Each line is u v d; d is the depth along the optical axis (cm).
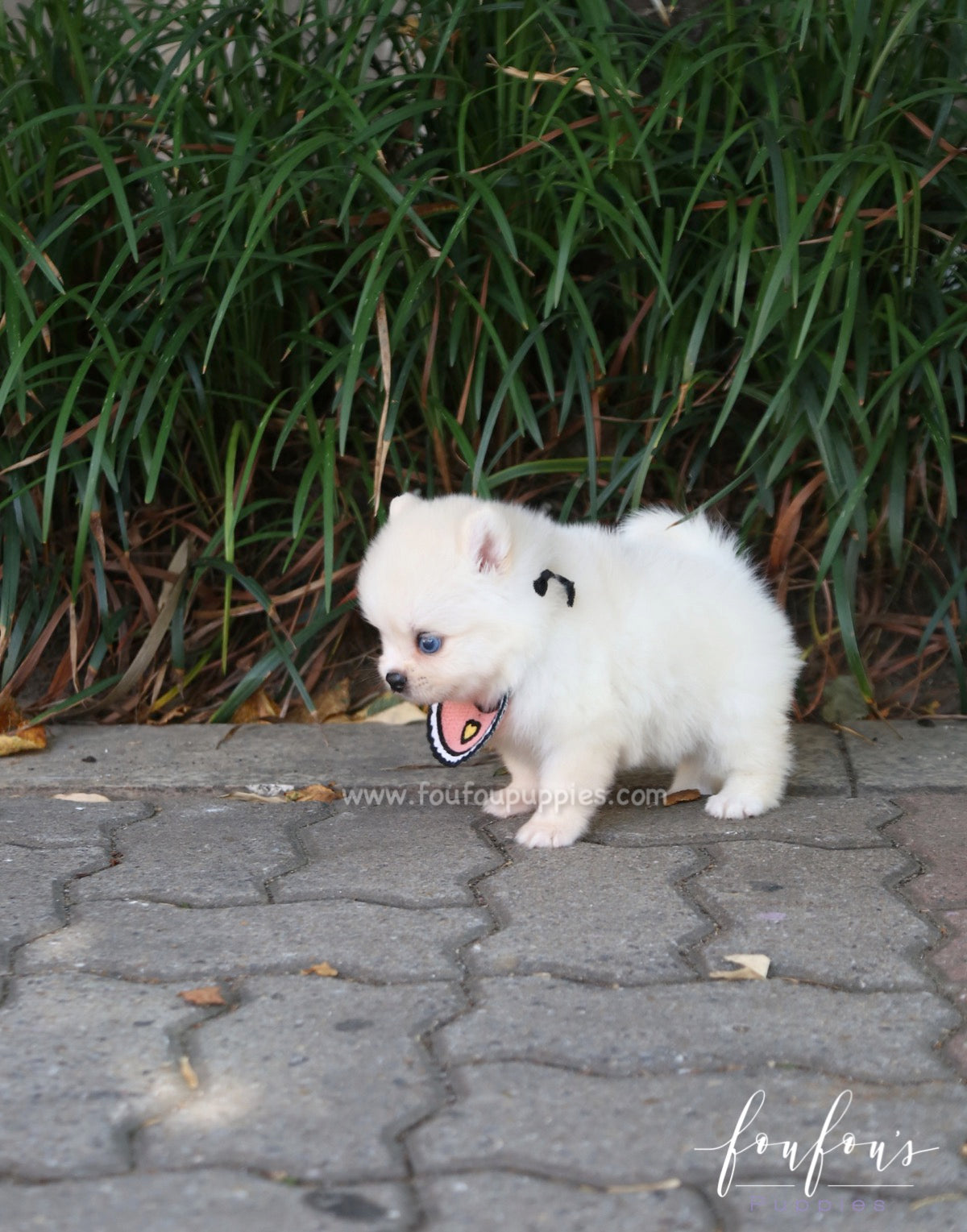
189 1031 182
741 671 208
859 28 220
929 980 186
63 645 236
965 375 231
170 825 208
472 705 203
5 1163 172
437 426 229
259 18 235
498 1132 174
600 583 204
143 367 229
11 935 192
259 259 226
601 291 237
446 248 215
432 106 226
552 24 230
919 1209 170
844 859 201
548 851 204
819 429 221
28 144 230
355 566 232
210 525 236
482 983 186
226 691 234
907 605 238
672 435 234
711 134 231
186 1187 171
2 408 223
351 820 210
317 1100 176
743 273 216
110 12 246
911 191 221
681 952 189
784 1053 180
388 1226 168
